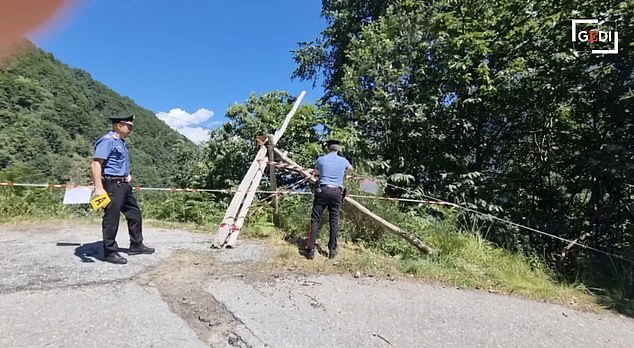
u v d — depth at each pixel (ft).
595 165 23.65
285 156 23.47
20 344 9.07
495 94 27.50
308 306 12.53
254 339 10.19
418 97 30.55
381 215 20.94
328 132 35.88
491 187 28.02
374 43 33.17
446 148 30.73
